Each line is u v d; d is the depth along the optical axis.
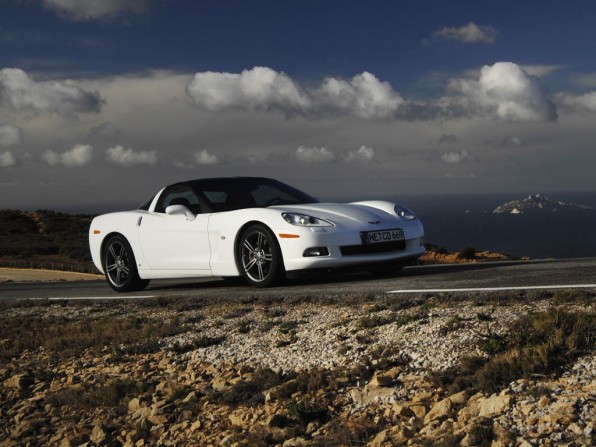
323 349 4.40
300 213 6.98
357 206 7.54
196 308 6.48
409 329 4.39
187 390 4.21
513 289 5.38
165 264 7.98
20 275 29.27
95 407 4.39
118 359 5.14
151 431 3.81
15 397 4.85
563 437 2.62
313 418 3.41
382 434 3.06
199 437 3.59
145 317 6.37
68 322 6.71
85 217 61.00
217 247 7.44
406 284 6.42
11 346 6.08
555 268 6.77
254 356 4.59
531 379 3.25
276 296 6.27
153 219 8.12
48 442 4.07
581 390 2.98
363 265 6.97
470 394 3.25
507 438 2.67
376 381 3.58
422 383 3.53
